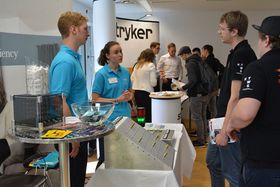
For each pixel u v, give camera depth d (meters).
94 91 2.68
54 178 2.40
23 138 1.22
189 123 5.99
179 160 2.15
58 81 1.86
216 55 8.23
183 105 6.57
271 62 1.44
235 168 2.10
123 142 1.65
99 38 4.76
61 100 1.41
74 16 1.94
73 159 1.93
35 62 2.58
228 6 7.26
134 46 6.62
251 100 1.42
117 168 1.67
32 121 1.29
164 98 4.16
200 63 4.72
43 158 2.33
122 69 2.83
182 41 8.30
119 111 2.59
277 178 1.45
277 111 1.43
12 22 2.33
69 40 1.96
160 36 8.34
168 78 6.48
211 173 2.42
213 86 4.75
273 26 1.48
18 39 2.39
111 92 2.71
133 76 5.12
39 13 2.64
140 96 5.04
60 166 1.32
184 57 5.42
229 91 2.12
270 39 1.49
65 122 1.45
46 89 2.59
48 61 2.74
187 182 3.45
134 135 1.74
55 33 2.86
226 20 2.06
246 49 1.98
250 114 1.41
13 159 2.40
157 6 7.15
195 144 4.91
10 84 2.29
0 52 2.19
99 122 1.42
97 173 1.65
